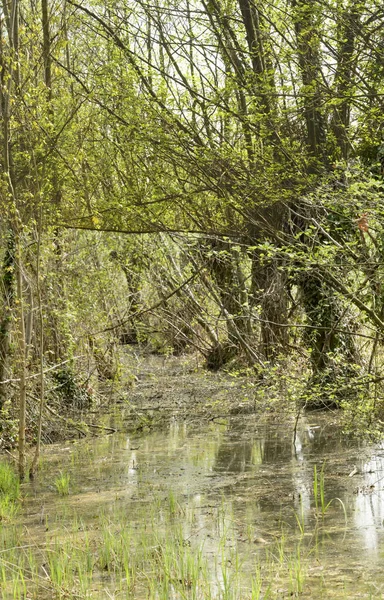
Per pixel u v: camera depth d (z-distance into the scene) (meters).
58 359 17.36
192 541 8.02
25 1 16.53
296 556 7.34
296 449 12.62
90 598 6.47
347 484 10.06
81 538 8.35
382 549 7.40
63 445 14.59
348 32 12.32
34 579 7.02
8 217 11.61
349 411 12.31
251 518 8.80
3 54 12.74
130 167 17.44
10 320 13.95
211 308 23.67
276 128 14.09
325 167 14.19
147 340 28.64
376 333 12.20
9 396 14.29
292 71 14.09
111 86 15.85
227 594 6.11
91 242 20.08
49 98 15.22
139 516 9.21
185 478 11.15
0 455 13.72
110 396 19.66
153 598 6.35
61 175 16.11
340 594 6.33
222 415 16.64
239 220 16.95
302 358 16.23
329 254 10.88
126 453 13.37
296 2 12.50
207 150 14.41
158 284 22.83
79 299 18.91
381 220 10.30
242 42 15.34
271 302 16.70
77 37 17.39
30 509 9.98
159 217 17.11
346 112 14.34
